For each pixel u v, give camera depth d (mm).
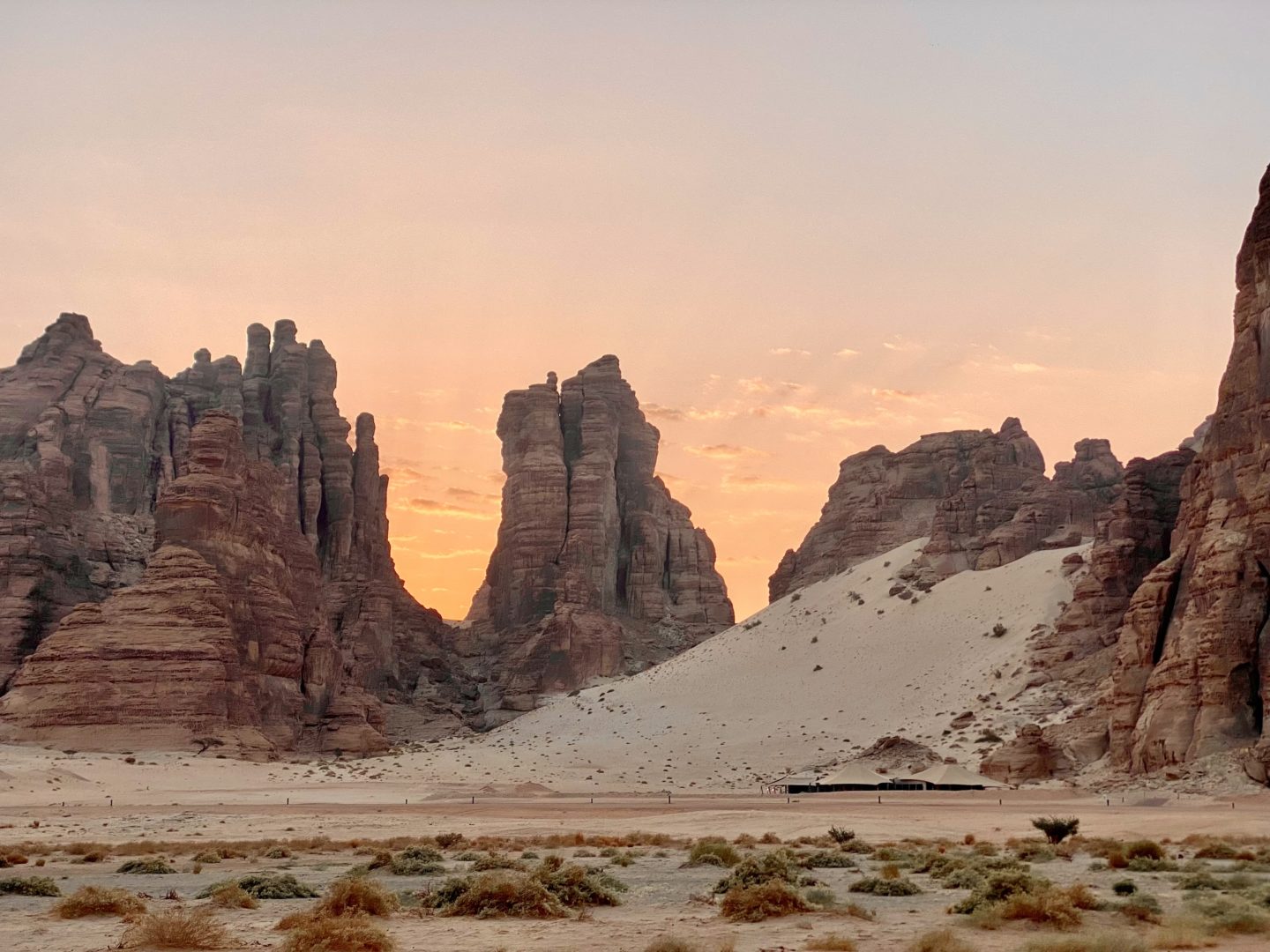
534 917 35031
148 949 29484
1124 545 159000
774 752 159625
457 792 138000
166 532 173000
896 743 141125
